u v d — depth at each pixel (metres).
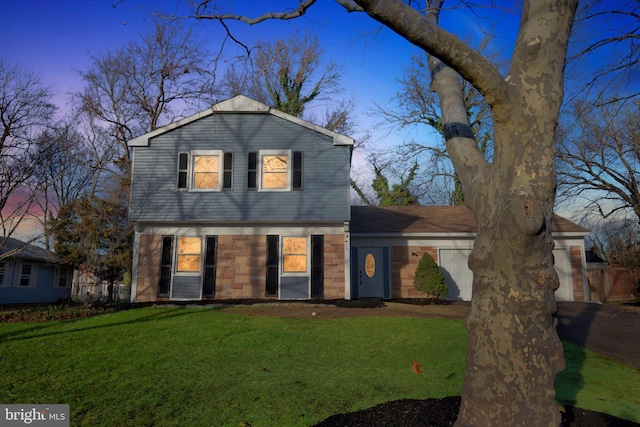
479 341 3.46
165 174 15.70
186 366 7.54
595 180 19.50
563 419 4.65
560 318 13.05
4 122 14.02
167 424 5.13
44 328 10.76
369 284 17.55
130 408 5.64
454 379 6.73
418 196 29.22
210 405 5.70
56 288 28.38
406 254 17.77
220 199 15.57
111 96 26.78
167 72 26.16
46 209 25.20
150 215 15.44
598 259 32.34
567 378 7.00
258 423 5.07
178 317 12.06
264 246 15.58
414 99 24.86
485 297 3.48
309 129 15.95
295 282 15.34
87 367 7.50
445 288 16.05
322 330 10.34
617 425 4.53
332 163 15.79
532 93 3.44
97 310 13.19
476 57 3.36
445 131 4.59
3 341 9.39
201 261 15.46
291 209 15.52
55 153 17.39
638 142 17.78
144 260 15.45
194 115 15.89
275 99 25.11
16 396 6.09
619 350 9.05
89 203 18.80
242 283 15.38
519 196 3.23
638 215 18.84
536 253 3.27
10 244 22.48
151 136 15.81
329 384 6.49
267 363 7.71
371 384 6.46
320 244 15.59
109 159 26.70
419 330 10.31
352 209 21.45
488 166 3.87
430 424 4.15
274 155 15.84
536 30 3.52
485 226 3.58
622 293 21.42
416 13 3.35
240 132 15.96
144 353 8.42
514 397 3.24
